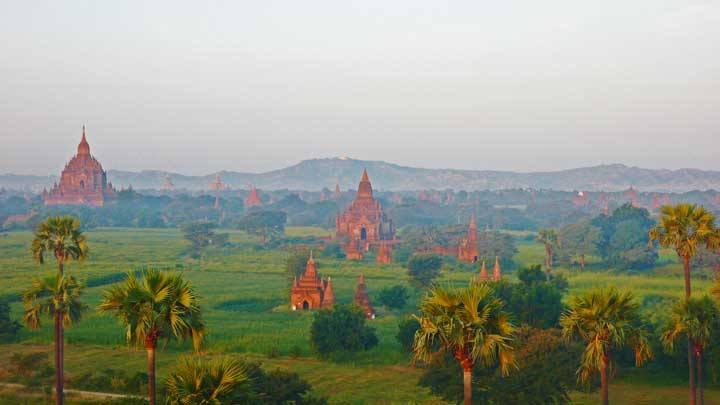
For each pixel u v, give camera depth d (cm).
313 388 6481
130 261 18312
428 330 3738
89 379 6259
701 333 4806
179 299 3716
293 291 11838
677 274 14638
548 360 5303
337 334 7669
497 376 5172
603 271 16438
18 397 5672
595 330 4247
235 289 13625
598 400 6047
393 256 19900
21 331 8888
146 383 6094
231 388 3441
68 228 6075
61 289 5069
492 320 3744
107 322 9644
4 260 17500
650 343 6831
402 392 6372
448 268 17138
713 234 5466
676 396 6166
